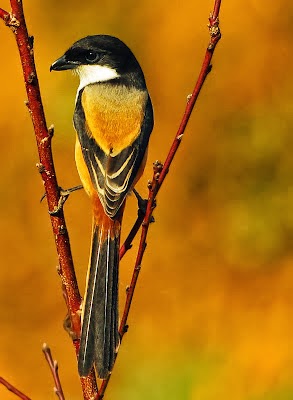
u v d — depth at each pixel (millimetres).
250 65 14758
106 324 5910
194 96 5699
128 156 6816
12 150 14469
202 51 14898
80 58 7301
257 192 13898
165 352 12477
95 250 6355
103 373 5703
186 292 13461
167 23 15023
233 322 13133
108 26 15023
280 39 14820
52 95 14094
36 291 13734
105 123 6941
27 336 13352
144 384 11820
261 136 14102
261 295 13352
